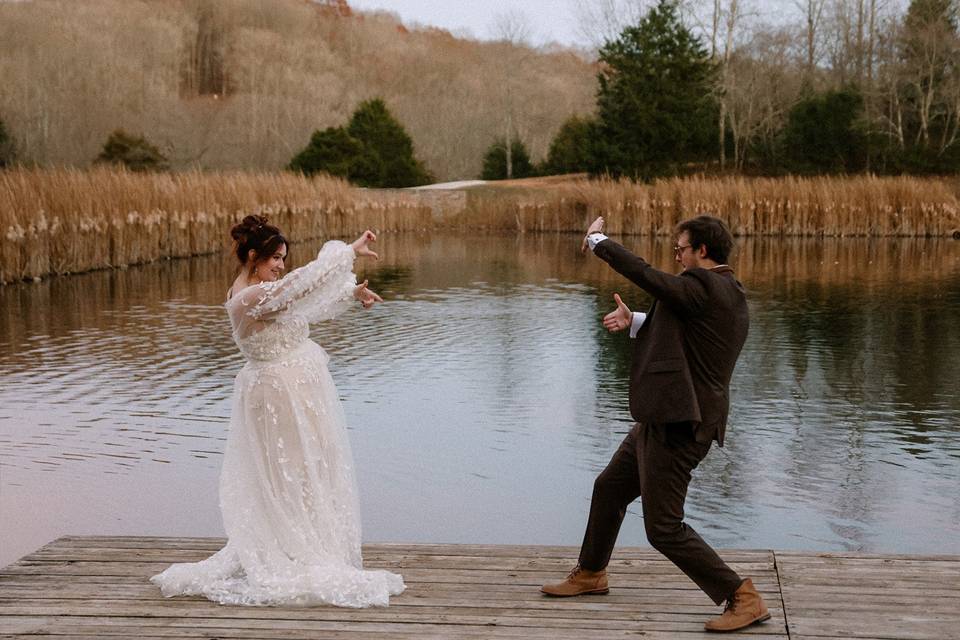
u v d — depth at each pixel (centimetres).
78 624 380
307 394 415
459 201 4069
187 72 7150
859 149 4394
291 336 415
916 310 1545
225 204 2784
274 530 412
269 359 413
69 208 2106
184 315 1498
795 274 2116
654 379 359
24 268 1953
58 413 889
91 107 5172
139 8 6862
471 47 8706
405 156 4931
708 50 4778
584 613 390
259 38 7119
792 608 393
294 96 6419
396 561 449
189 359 1142
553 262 2534
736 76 4747
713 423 360
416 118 6706
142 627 377
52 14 5859
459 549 465
